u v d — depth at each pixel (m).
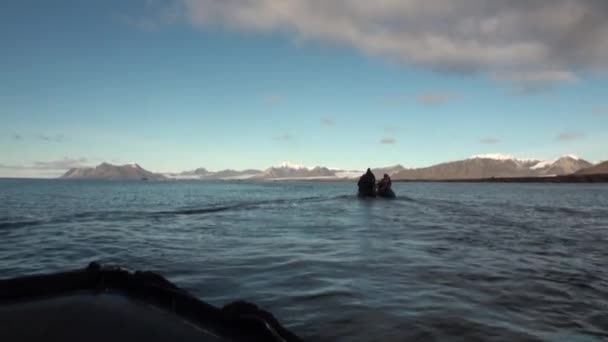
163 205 47.59
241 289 10.57
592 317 8.79
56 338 4.73
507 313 8.91
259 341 5.09
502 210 43.69
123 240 19.67
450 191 130.50
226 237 20.84
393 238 20.55
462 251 16.77
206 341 4.95
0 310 5.47
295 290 10.48
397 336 7.47
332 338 7.35
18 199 57.31
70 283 6.35
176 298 5.88
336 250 16.75
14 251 16.77
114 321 5.25
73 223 27.02
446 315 8.66
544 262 14.74
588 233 24.14
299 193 96.31
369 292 10.33
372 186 63.66
